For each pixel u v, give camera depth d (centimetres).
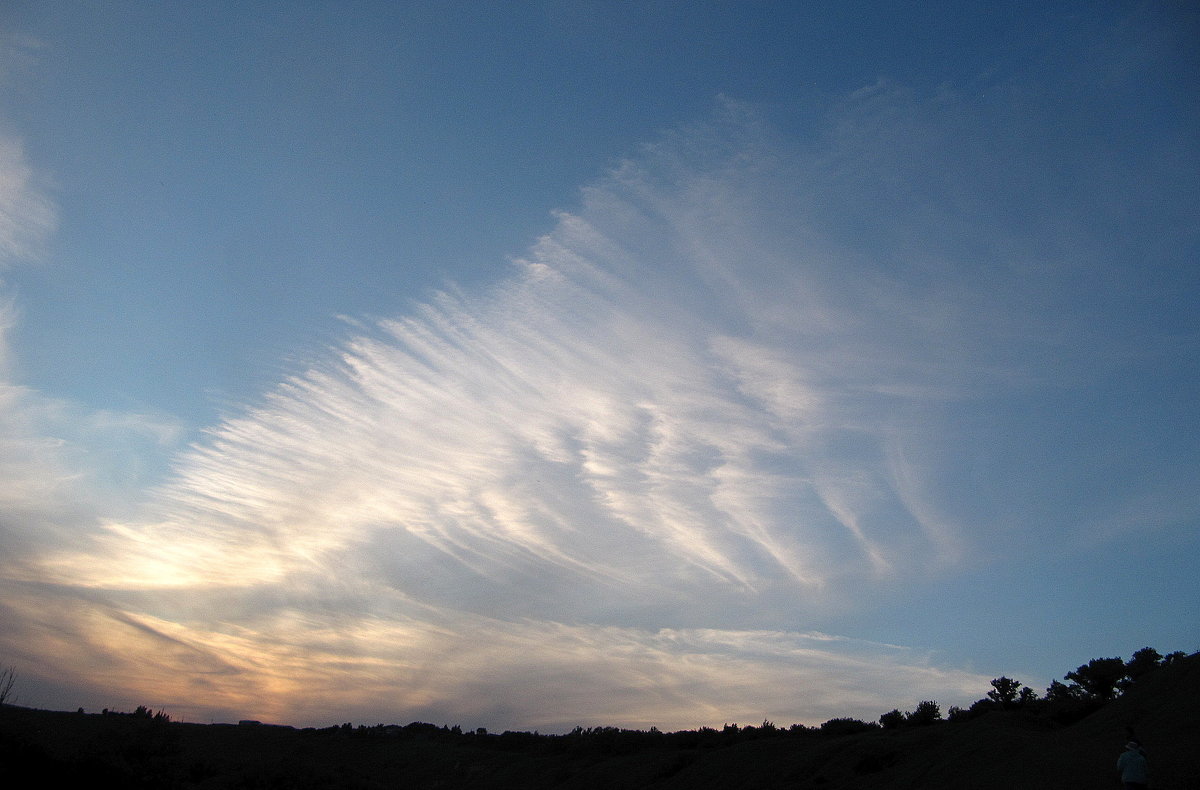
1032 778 2894
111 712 6388
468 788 5847
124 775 3816
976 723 3872
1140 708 3206
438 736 7356
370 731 7556
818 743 4600
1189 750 2625
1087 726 3362
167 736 4588
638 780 5088
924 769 3528
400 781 6141
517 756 6394
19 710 5775
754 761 4625
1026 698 4434
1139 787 2006
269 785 4894
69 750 4497
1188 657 3384
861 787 3650
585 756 6034
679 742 5766
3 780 3272
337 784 5084
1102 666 4372
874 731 4712
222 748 6588
